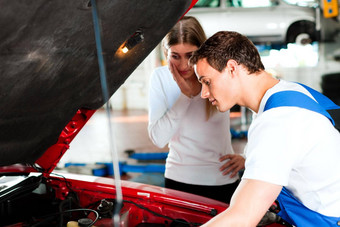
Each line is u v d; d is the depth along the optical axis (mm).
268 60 6496
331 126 953
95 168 3994
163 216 1381
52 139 1293
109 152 4953
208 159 1671
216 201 1451
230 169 1673
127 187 1532
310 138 899
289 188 1024
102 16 868
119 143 5418
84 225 1156
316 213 998
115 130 6352
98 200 1486
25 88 923
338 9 5961
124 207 1363
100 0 805
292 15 6238
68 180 1612
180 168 1712
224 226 824
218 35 1031
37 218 1329
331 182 946
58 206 1431
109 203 1303
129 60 1156
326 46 6262
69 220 1372
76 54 957
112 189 1522
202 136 1647
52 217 1316
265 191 854
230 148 1784
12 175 1437
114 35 979
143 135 5891
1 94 877
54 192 1482
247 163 899
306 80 6457
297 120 893
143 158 4520
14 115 991
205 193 1697
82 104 1245
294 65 6453
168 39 1485
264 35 6320
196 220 1360
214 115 1614
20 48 793
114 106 8820
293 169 961
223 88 1025
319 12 6188
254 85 1025
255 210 846
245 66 999
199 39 1490
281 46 6422
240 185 896
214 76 1021
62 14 787
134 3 890
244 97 1041
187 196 1479
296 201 1030
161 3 952
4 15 684
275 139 873
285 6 6230
